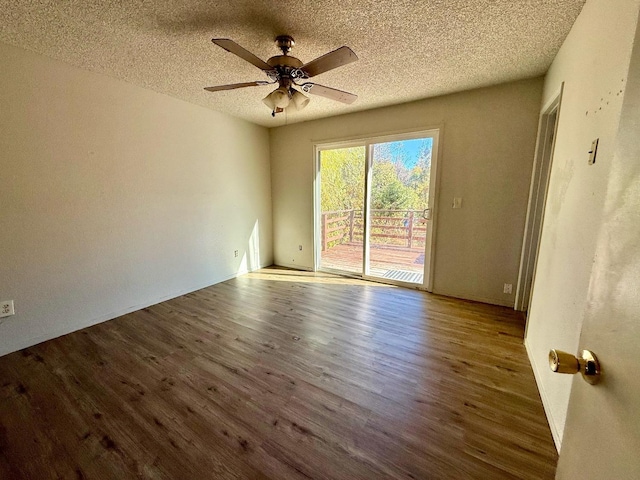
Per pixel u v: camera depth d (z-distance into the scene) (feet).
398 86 9.13
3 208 6.81
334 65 5.87
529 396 5.57
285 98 6.35
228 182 12.71
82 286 8.34
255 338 7.84
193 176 11.19
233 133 12.70
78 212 8.11
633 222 1.60
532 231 9.00
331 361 6.75
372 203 12.66
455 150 10.04
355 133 12.03
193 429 4.82
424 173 11.14
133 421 4.98
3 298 6.93
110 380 6.07
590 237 4.17
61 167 7.68
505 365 6.57
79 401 5.44
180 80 8.70
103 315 8.87
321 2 5.21
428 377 6.15
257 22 5.80
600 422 1.82
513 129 9.05
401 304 10.16
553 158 6.63
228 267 13.15
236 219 13.32
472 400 5.47
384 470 4.11
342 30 6.09
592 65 4.66
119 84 8.69
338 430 4.80
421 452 4.39
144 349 7.27
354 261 15.72
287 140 14.14
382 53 7.05
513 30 6.06
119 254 9.14
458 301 10.42
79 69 7.80
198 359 6.84
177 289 11.02
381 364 6.63
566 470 2.31
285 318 9.07
